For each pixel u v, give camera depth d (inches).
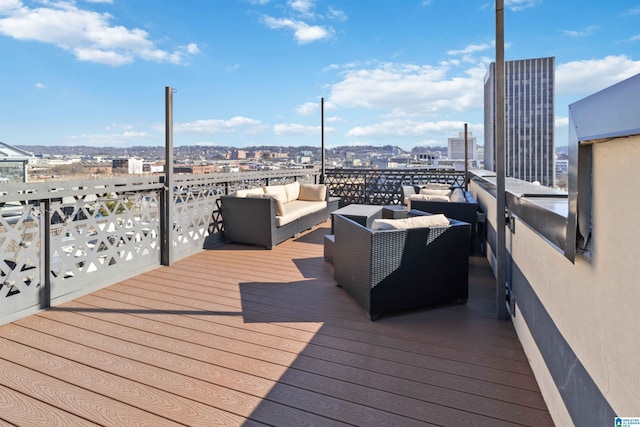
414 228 109.3
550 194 80.4
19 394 71.0
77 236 122.6
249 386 73.8
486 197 173.2
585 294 47.2
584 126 43.1
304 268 157.9
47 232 112.5
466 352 86.7
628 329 36.4
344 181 354.0
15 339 92.8
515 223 96.7
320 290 130.3
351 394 71.1
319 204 247.9
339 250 131.6
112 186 132.3
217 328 99.9
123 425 62.8
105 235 133.1
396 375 77.4
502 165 101.2
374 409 66.7
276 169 269.1
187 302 118.3
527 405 67.3
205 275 147.6
